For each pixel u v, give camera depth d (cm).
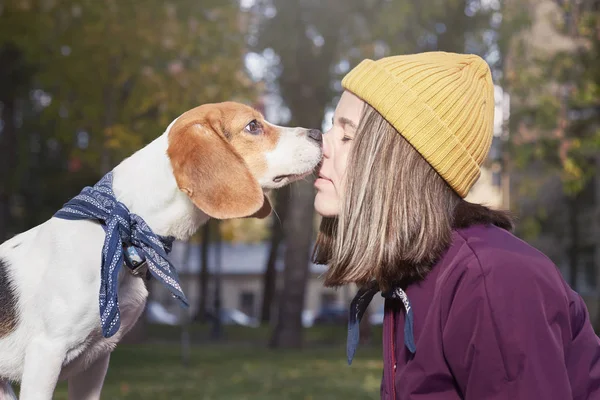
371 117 237
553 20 1714
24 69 1791
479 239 220
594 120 1664
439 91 230
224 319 4278
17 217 2998
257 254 5941
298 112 1609
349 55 1577
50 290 294
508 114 1603
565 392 199
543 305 205
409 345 221
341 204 238
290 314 1583
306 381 916
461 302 209
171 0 1293
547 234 2744
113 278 284
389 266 226
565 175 1623
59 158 2839
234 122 343
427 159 227
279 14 1560
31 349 293
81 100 1322
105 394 770
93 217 301
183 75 1281
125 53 1271
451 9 1514
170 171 313
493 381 203
